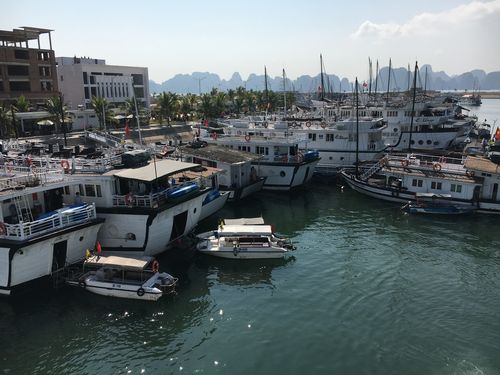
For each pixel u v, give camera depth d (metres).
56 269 28.91
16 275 26.53
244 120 79.06
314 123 70.44
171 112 100.81
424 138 74.19
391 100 96.00
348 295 28.61
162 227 32.72
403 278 31.08
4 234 26.50
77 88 115.94
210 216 45.25
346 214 47.03
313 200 53.25
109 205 32.41
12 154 45.16
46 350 23.02
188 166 36.06
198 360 22.12
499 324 25.33
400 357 22.33
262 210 48.84
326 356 22.38
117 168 34.88
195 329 24.81
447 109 87.56
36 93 97.75
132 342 23.64
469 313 26.48
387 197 51.56
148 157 37.28
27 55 96.06
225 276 31.53
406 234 40.28
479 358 22.30
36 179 30.42
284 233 40.84
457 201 46.69
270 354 22.55
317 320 25.62
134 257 30.05
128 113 96.56
